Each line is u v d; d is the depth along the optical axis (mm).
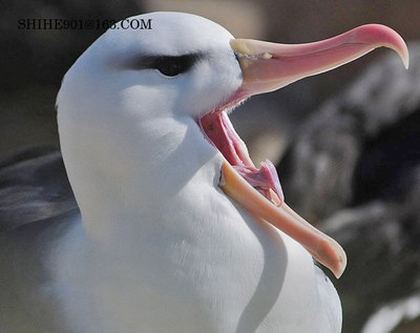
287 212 5797
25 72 12219
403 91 11312
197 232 5648
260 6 15359
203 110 5668
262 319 5805
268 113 13891
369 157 11039
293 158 11086
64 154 5742
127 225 5695
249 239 5703
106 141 5582
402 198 10570
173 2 14492
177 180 5609
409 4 15148
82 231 5992
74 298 5910
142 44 5523
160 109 5562
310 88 14320
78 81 5578
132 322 5789
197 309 5715
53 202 6840
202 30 5625
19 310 6141
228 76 5660
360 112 11227
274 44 5758
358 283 10297
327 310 6355
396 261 10320
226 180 5723
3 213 6699
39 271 6098
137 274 5715
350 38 5695
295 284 5836
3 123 12008
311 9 15375
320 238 5734
